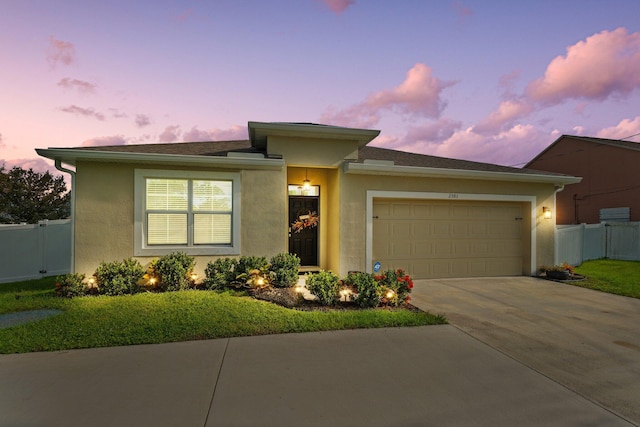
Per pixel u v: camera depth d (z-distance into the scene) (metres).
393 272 5.91
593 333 4.46
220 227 7.11
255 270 6.11
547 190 9.05
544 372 3.26
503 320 5.01
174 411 2.48
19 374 3.06
